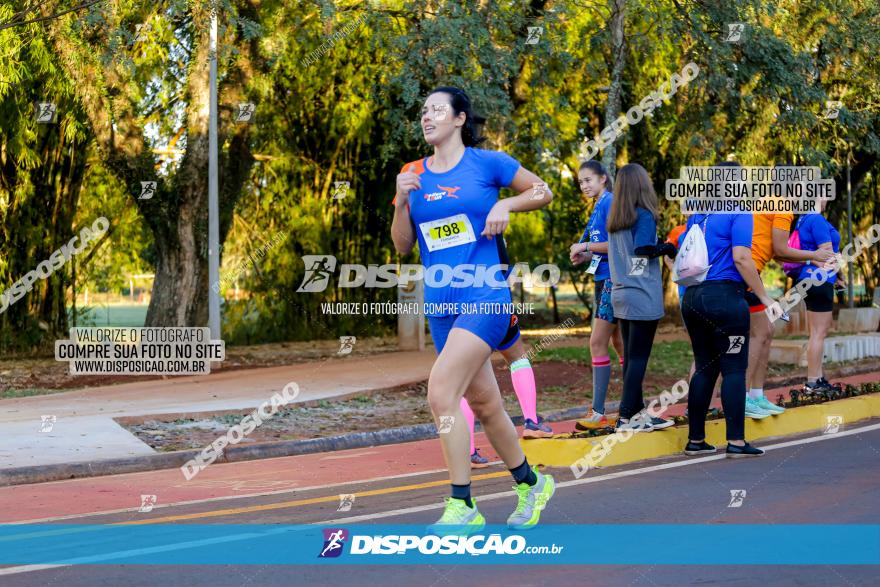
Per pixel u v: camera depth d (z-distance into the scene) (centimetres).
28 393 1282
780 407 846
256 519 557
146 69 1683
